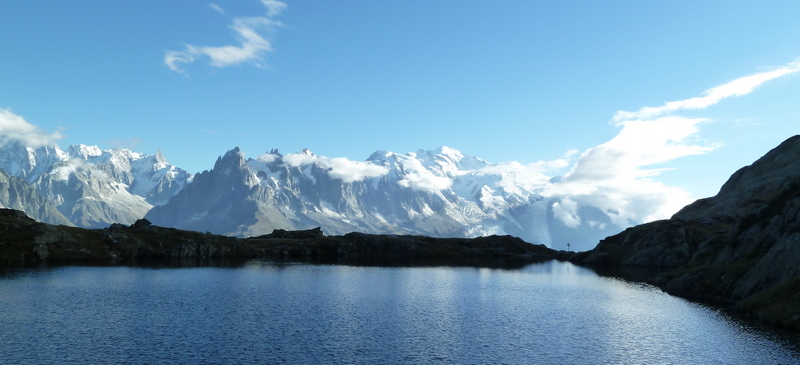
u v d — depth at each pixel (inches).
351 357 3036.4
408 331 3722.9
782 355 3016.7
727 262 5565.9
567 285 6727.4
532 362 3004.4
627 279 7578.7
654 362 2999.5
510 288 6373.0
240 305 4618.6
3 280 5698.8
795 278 4035.4
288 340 3378.4
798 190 5615.2
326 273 7824.8
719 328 3690.9
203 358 2942.9
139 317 3961.6
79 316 3922.2
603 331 3772.1
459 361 3004.4
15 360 2807.6
